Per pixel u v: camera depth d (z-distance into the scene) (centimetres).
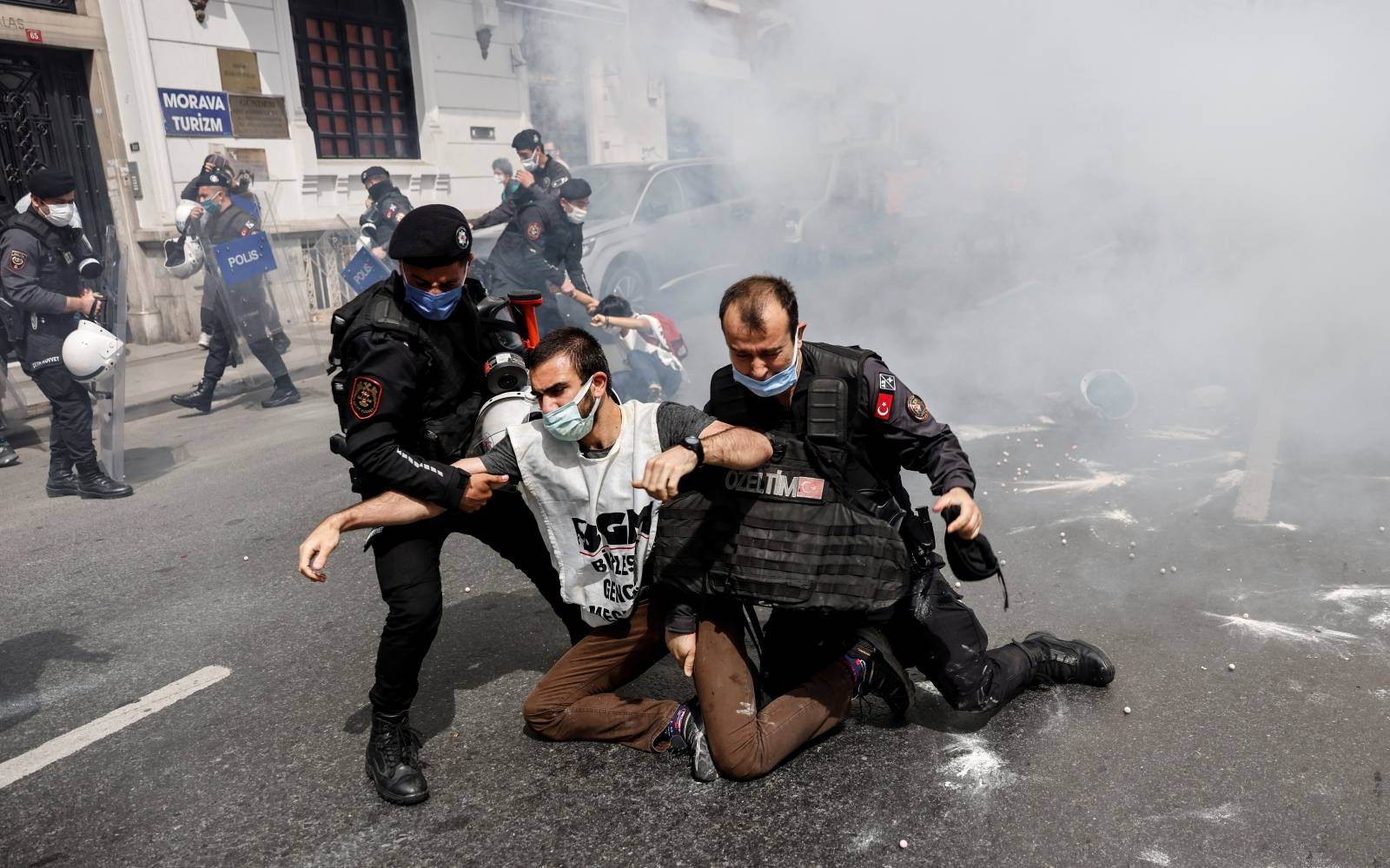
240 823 211
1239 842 190
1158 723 232
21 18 711
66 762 239
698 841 197
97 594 344
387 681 213
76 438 449
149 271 800
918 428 195
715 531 193
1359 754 217
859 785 212
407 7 1002
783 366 185
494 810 210
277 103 872
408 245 193
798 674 219
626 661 226
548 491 207
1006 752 223
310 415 608
